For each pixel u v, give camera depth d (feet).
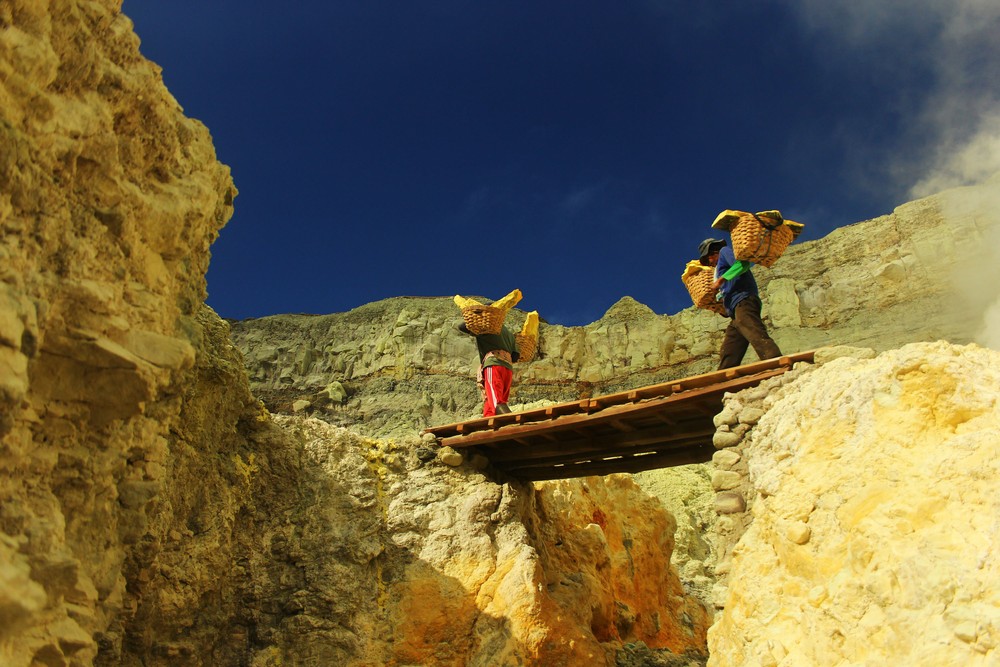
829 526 25.13
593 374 132.98
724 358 39.58
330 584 38.70
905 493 23.54
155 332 25.96
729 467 31.68
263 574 39.01
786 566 26.14
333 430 44.88
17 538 20.29
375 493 42.63
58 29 22.79
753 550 28.19
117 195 24.90
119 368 23.91
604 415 38.17
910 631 20.85
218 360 38.24
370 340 145.69
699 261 43.37
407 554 40.98
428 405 130.00
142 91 25.91
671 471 98.02
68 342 22.74
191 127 29.09
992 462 22.06
